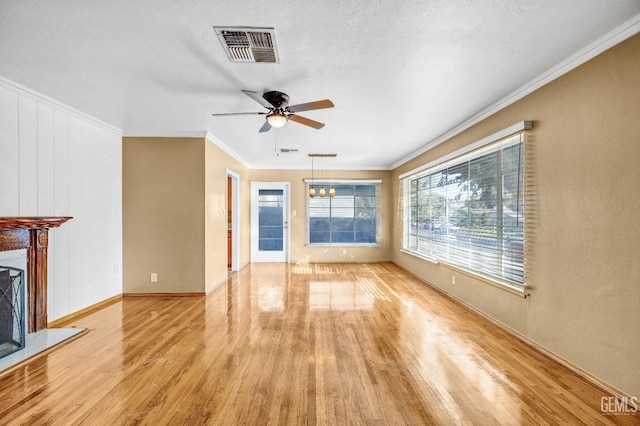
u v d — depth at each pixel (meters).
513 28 1.93
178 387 2.11
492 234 3.40
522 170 2.92
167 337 2.95
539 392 2.06
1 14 1.77
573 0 1.68
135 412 1.85
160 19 1.84
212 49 2.17
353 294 4.52
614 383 2.02
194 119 3.77
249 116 3.64
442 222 4.67
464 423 1.77
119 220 4.30
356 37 2.02
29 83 2.76
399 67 2.43
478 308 3.64
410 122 3.84
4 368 2.31
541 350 2.65
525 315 2.85
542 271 2.65
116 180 4.24
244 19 1.84
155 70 2.48
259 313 3.66
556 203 2.50
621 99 1.98
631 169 1.92
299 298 4.30
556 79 2.48
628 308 1.94
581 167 2.27
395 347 2.74
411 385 2.14
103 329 3.16
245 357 2.54
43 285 3.07
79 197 3.62
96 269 3.87
